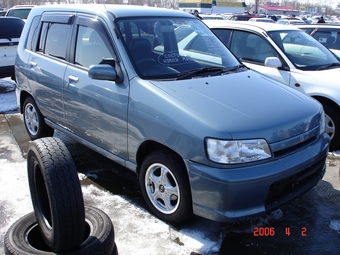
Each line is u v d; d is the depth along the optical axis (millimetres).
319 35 7875
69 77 3984
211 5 54469
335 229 3248
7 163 4449
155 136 3045
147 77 3324
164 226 3184
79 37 3998
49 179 2295
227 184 2639
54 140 2553
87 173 4219
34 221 2719
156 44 3719
